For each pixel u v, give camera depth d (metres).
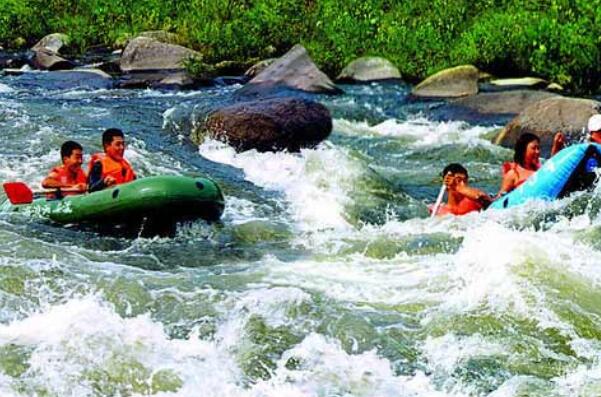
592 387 13.16
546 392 13.01
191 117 29.66
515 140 29.73
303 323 15.13
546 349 14.41
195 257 18.77
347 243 19.44
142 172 24.66
